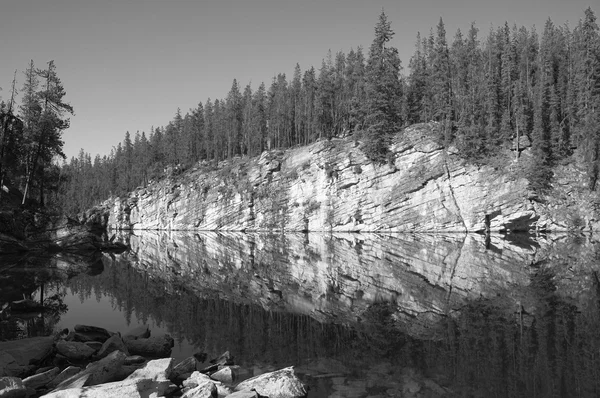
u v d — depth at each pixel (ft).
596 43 230.89
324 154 279.28
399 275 92.63
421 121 276.21
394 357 40.16
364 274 96.07
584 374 34.65
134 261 128.67
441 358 39.45
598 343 42.96
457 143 233.14
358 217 261.03
